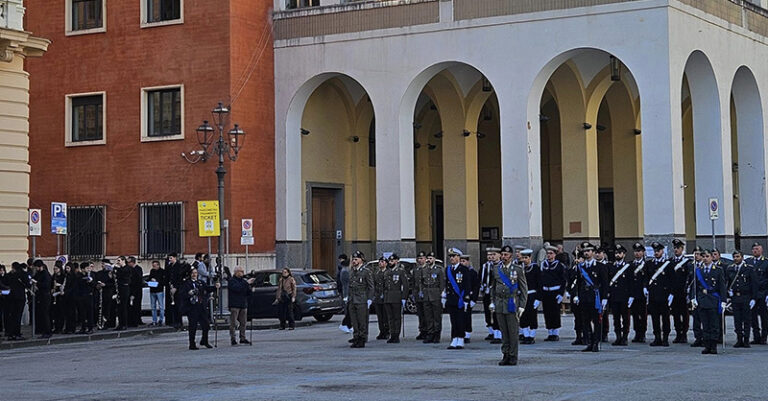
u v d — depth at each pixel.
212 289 26.06
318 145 43.16
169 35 40.84
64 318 31.00
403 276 25.95
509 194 37.59
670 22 35.75
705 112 39.50
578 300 23.02
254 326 33.47
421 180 47.75
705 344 22.16
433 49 38.94
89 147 42.19
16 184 32.00
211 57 39.97
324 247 43.75
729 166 39.88
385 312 27.03
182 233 40.12
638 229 43.16
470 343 25.30
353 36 40.19
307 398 15.52
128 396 16.27
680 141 36.16
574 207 40.75
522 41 37.56
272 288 34.28
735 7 41.16
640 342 25.12
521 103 37.53
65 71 42.75
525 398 15.09
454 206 42.94
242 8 40.31
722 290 21.97
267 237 40.78
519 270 19.80
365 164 45.31
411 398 15.29
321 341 27.03
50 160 42.91
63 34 42.81
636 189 43.22
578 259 23.44
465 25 38.47
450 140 43.09
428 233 47.84
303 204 42.34
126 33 41.69
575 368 19.14
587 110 40.84
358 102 44.59
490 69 38.06
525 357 21.31
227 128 39.56
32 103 43.28
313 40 40.84
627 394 15.50
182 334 31.75
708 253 22.23
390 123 39.56
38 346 27.94
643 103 35.88
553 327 25.38
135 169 41.28
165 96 41.09
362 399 15.28
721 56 39.69
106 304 32.03
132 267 32.66
